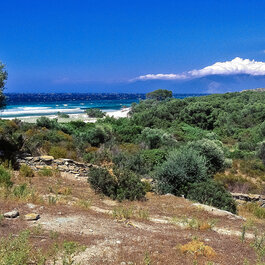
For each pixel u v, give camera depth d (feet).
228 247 17.93
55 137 61.05
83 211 23.40
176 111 193.26
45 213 21.42
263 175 65.98
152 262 14.51
